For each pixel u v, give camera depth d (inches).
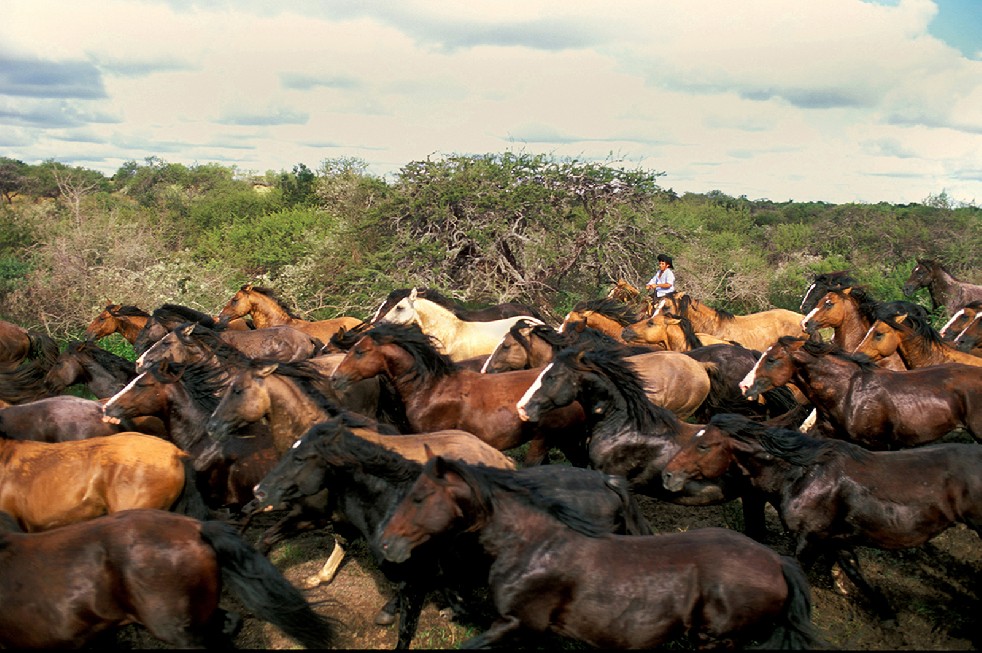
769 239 1228.5
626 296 641.6
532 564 186.5
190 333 346.3
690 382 314.3
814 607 245.8
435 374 299.9
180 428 273.4
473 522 188.9
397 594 243.6
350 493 222.8
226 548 187.9
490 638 189.5
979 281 1000.2
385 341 297.4
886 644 225.6
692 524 311.4
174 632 183.0
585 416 280.4
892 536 222.4
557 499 203.3
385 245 785.6
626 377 263.6
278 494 215.0
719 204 1654.8
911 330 349.4
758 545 184.2
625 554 183.6
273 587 190.2
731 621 175.3
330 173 1143.0
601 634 182.5
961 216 1182.9
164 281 692.1
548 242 799.1
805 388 296.5
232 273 793.6
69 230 794.2
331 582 266.5
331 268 782.5
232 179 1678.2
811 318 399.5
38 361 387.9
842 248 1143.6
